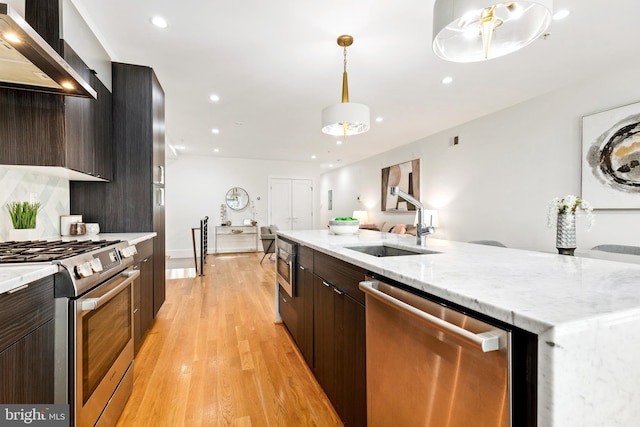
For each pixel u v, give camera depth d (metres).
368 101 3.77
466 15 1.37
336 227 2.47
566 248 2.17
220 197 7.65
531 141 3.71
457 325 0.76
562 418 0.54
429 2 2.00
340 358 1.47
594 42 2.47
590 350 0.57
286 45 2.50
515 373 0.62
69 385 1.09
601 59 2.74
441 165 5.18
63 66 1.36
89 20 2.10
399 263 1.14
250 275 5.00
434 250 1.54
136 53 2.61
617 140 2.88
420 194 5.68
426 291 0.85
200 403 1.66
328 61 2.76
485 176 4.35
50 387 1.06
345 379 1.41
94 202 2.55
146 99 2.65
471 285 0.81
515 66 2.86
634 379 0.61
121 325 1.57
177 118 4.42
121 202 2.60
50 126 1.80
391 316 1.01
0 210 1.79
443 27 1.34
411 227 5.56
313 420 1.53
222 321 2.91
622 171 2.85
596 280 0.87
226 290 4.04
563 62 2.79
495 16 1.42
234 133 5.29
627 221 2.83
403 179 6.20
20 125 1.76
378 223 7.18
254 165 7.96
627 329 0.61
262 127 4.91
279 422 1.51
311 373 1.97
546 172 3.54
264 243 6.25
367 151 6.90
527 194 3.76
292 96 3.58
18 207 1.84
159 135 2.95
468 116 4.36
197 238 7.45
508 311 0.61
